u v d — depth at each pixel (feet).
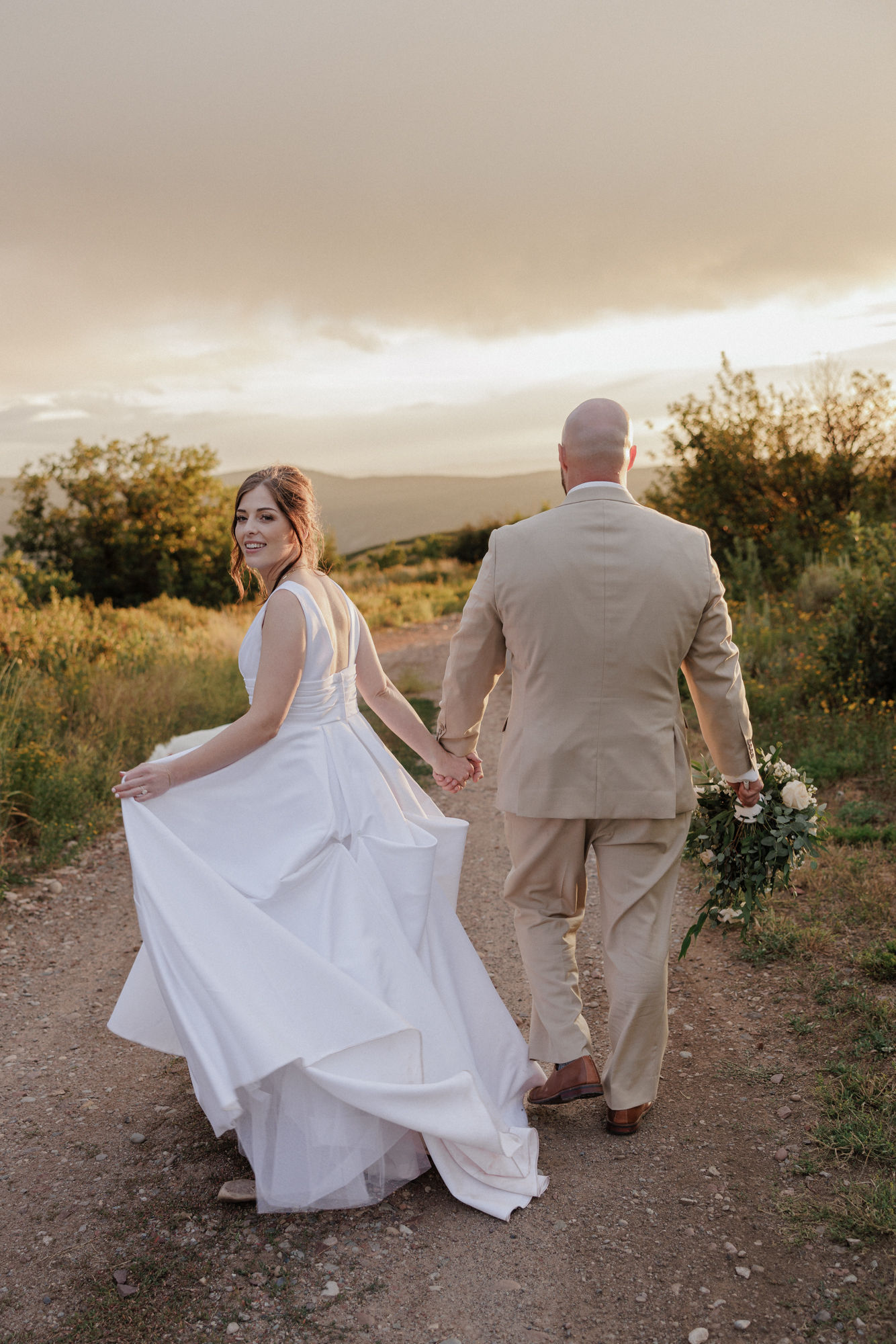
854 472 44.88
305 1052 7.33
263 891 7.97
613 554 8.31
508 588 8.50
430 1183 8.33
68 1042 11.37
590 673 8.36
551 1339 6.41
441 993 8.68
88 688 28.35
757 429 46.01
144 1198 8.18
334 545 113.80
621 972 8.63
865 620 23.09
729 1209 7.59
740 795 9.45
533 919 9.21
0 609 34.37
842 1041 9.82
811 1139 8.34
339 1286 6.98
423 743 9.89
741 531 45.88
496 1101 8.67
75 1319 6.72
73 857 18.67
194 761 8.14
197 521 80.33
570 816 8.47
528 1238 7.45
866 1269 6.75
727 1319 6.46
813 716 21.86
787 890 13.37
